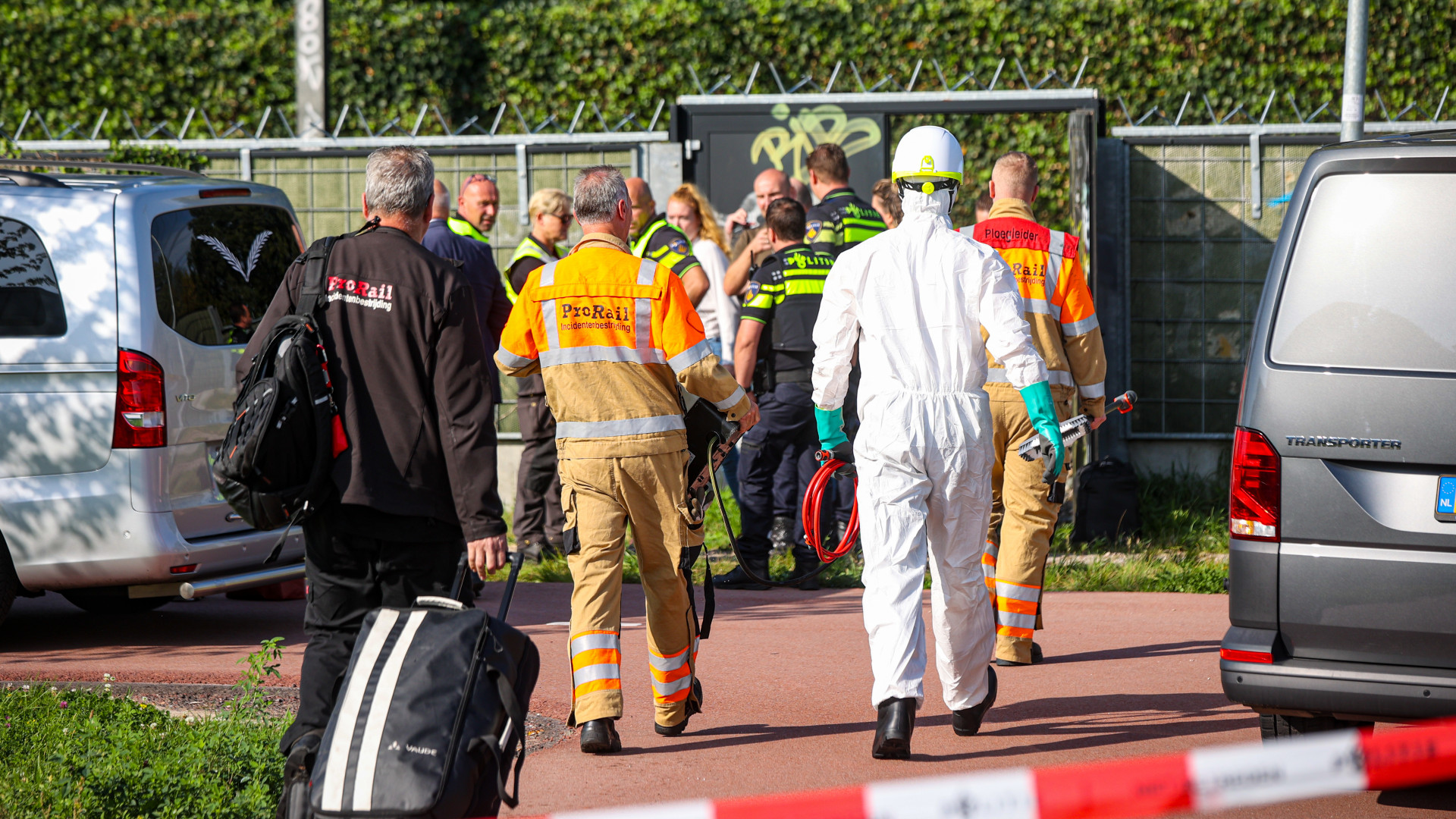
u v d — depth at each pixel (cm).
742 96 4031
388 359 1312
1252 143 3516
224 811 1377
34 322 2161
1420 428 1384
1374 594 1395
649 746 1705
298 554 2372
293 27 5419
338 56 5378
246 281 2416
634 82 5312
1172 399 3588
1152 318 3578
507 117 5406
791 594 2753
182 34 5406
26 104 5388
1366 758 867
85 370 2145
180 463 2197
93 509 2138
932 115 4525
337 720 1089
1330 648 1420
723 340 3294
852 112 4003
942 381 1597
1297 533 1428
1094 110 3456
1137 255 3566
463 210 3105
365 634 1144
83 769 1442
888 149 4016
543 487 3042
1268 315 1475
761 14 5197
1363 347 1424
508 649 1170
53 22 5369
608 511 1644
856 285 1633
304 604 2753
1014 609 2103
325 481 1290
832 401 1711
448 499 1330
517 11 5375
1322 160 1475
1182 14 5000
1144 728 1769
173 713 1861
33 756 1531
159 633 2448
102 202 2188
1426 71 4919
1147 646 2262
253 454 1252
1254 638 1445
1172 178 3544
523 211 3884
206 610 2692
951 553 1633
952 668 1689
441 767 1061
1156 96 5059
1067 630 2398
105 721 1666
